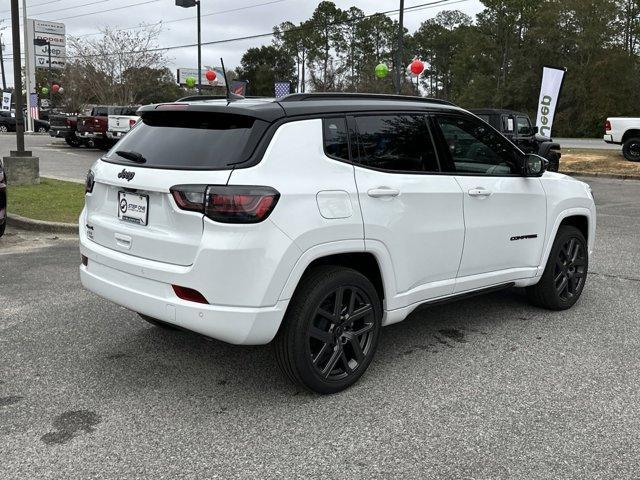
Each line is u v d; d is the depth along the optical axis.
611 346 4.65
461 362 4.31
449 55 95.81
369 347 3.92
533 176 4.93
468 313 5.44
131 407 3.58
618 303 5.79
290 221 3.36
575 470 2.97
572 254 5.54
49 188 12.33
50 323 4.98
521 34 70.50
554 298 5.40
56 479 2.85
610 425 3.42
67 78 44.97
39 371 4.06
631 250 8.22
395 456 3.08
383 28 77.31
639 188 16.33
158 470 2.94
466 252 4.43
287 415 3.50
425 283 4.23
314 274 3.61
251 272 3.28
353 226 3.63
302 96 3.77
